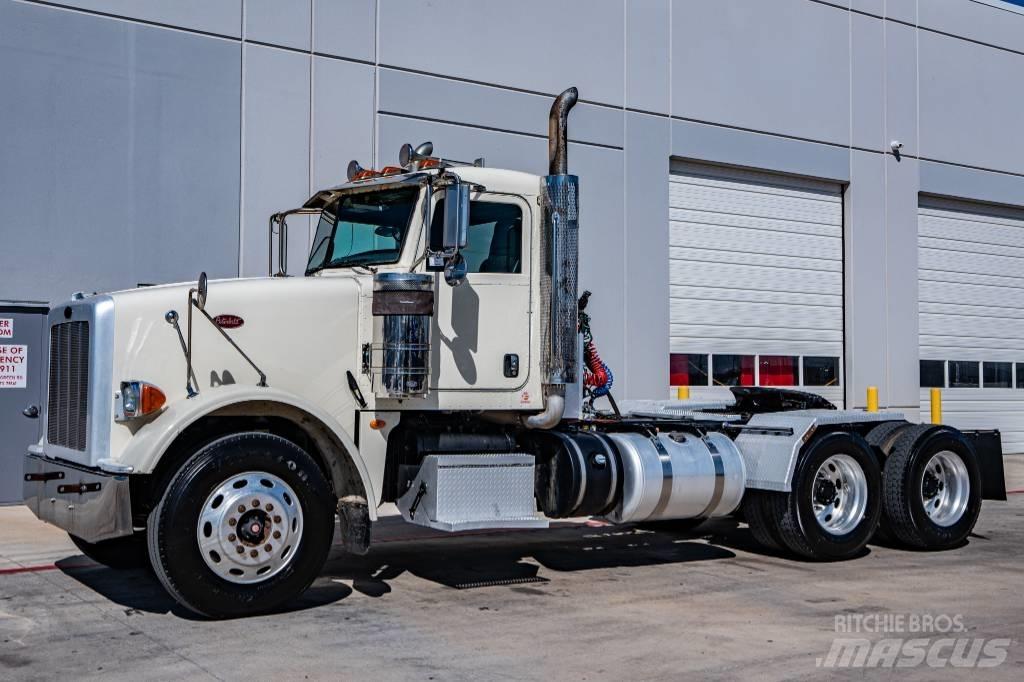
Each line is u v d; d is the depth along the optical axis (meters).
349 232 7.84
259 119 12.92
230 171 12.73
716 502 8.62
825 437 8.89
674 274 16.59
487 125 14.62
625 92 15.88
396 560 8.73
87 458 6.61
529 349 7.65
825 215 18.41
